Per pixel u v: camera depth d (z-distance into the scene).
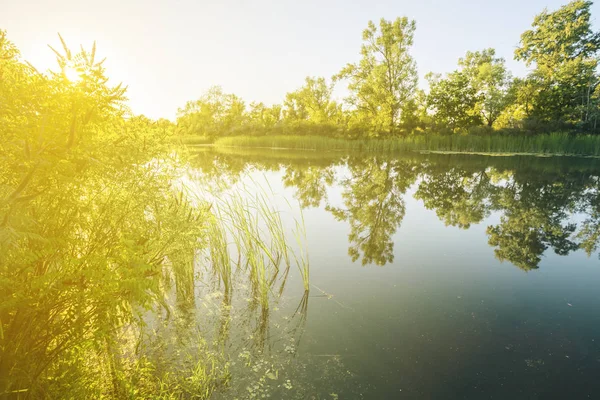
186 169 2.74
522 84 34.69
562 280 4.53
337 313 3.68
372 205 9.25
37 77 1.68
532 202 9.67
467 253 5.55
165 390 2.47
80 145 1.82
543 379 2.69
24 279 1.84
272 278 4.60
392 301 3.96
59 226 2.02
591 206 9.09
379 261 5.20
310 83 50.31
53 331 1.95
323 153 30.97
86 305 1.95
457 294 4.13
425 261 5.21
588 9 32.88
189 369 2.73
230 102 60.25
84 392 2.17
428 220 7.72
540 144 29.19
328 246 5.88
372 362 2.87
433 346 3.11
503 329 3.39
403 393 2.53
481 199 10.12
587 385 2.63
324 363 2.85
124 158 2.13
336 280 4.52
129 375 2.57
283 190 11.04
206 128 57.62
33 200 1.81
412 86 37.69
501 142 30.83
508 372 2.77
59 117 1.74
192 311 3.68
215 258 4.88
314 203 9.34
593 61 31.19
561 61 33.97
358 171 17.08
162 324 3.39
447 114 36.75
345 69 40.06
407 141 33.88
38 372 1.90
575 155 27.38
